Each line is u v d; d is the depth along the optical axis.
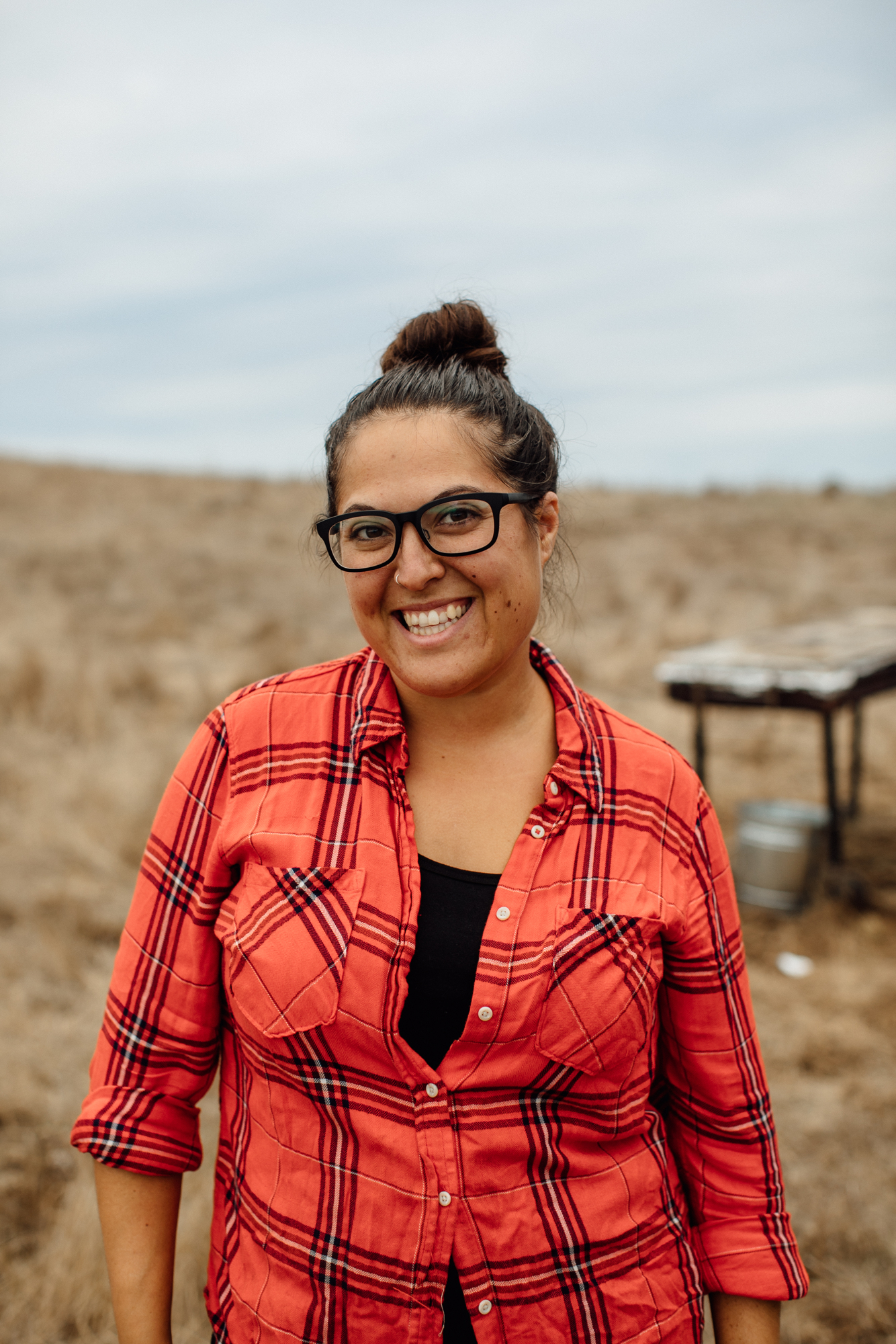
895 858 5.75
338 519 1.09
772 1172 1.20
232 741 1.17
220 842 1.13
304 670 1.24
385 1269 1.02
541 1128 1.05
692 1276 1.16
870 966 4.38
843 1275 2.64
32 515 18.62
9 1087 3.29
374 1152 1.03
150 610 12.57
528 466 1.10
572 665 10.22
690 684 5.34
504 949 1.05
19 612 11.63
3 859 5.05
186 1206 2.75
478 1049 1.03
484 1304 1.02
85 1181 2.88
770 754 7.78
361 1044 1.03
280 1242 1.07
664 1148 1.19
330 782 1.12
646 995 1.08
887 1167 3.09
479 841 1.12
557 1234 1.04
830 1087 3.52
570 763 1.13
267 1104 1.10
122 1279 1.14
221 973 1.17
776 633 6.41
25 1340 2.37
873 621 7.21
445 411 1.07
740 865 5.09
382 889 1.07
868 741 8.23
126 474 24.67
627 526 20.48
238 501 21.84
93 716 7.43
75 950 4.26
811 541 18.97
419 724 1.17
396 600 1.09
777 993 4.18
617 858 1.10
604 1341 1.05
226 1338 1.12
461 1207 1.02
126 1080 1.15
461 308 1.17
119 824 5.57
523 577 1.10
